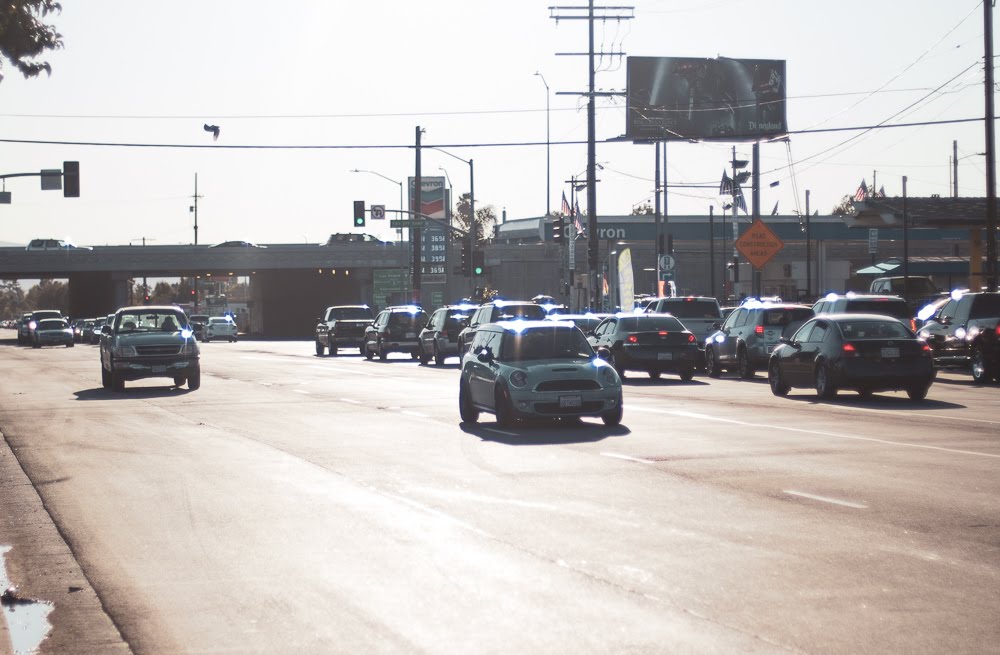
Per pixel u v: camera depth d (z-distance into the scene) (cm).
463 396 2373
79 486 1577
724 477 1515
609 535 1149
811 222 12181
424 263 10369
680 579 958
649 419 2314
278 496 1448
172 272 12925
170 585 985
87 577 1026
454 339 4981
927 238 12431
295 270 12450
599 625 820
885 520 1198
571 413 2164
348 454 1852
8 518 1338
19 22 1747
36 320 9294
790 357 2917
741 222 12331
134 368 3481
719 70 8650
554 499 1372
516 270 12200
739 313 3853
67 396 3359
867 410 2484
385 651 772
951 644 762
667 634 793
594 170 5975
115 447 2027
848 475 1512
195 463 1784
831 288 11894
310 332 13825
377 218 7650
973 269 5616
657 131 8606
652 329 3681
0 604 934
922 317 4062
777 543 1095
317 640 803
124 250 11238
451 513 1294
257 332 13975
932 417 2309
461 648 773
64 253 11212
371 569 1023
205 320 10050
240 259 11325
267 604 911
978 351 3394
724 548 1077
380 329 5588
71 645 809
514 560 1045
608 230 12262
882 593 900
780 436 1980
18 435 2261
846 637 780
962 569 978
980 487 1403
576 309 6806
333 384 3688
